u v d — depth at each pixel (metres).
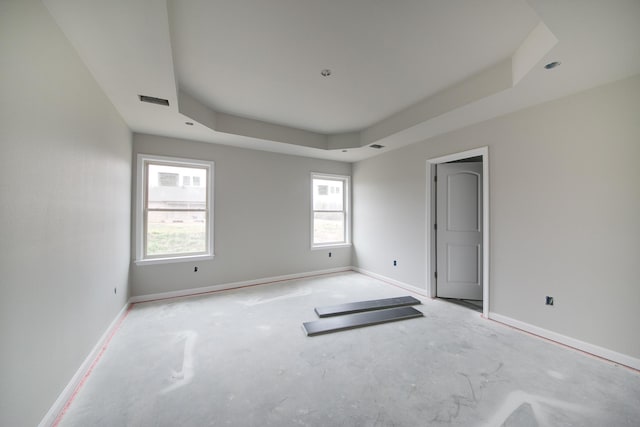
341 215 5.69
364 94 3.05
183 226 4.06
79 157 1.91
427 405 1.73
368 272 5.23
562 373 2.07
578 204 2.44
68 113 1.73
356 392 1.85
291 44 2.15
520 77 2.18
